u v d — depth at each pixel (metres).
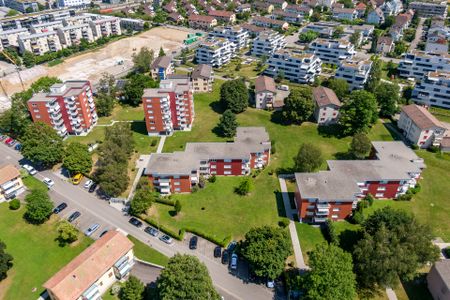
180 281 72.56
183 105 147.00
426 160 131.12
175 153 119.25
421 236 83.12
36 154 123.56
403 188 109.88
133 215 107.19
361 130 143.50
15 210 110.44
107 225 103.88
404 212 90.81
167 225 102.88
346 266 76.94
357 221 100.25
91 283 78.56
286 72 196.25
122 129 133.00
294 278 82.81
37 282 87.44
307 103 149.38
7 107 178.12
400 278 86.19
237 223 103.56
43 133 127.62
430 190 116.12
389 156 116.69
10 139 147.75
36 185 121.38
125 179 113.56
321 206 97.94
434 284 81.62
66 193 117.38
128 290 79.12
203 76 183.88
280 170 126.69
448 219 104.44
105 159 116.69
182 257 78.50
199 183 118.00
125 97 180.50
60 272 80.88
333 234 95.19
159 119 145.38
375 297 82.44
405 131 146.88
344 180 103.31
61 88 143.12
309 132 150.50
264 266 82.19
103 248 84.75
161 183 112.50
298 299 81.19
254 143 125.69
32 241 99.12
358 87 177.88
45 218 106.06
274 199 112.88
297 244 96.12
